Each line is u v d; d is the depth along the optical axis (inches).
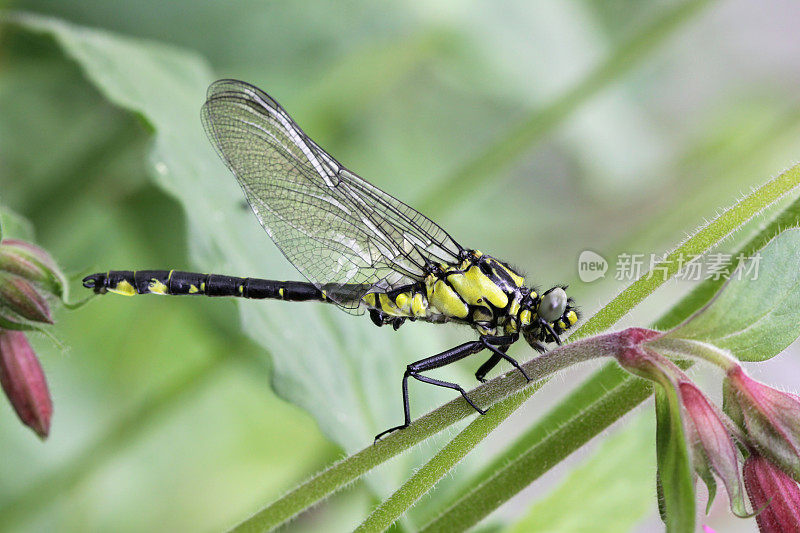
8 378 11.7
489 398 11.6
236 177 12.5
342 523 13.9
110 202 14.4
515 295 12.4
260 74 15.1
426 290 12.5
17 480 14.2
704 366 11.6
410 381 13.3
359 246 12.5
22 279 11.7
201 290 12.6
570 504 12.7
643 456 12.7
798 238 11.4
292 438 15.0
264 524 11.7
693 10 14.7
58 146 14.6
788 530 11.3
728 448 11.2
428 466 11.7
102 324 14.6
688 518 11.1
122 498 14.5
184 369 14.6
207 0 14.7
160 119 13.0
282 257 13.2
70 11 14.4
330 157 12.5
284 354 12.7
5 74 14.2
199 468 14.8
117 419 14.4
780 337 11.4
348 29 15.2
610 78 14.8
